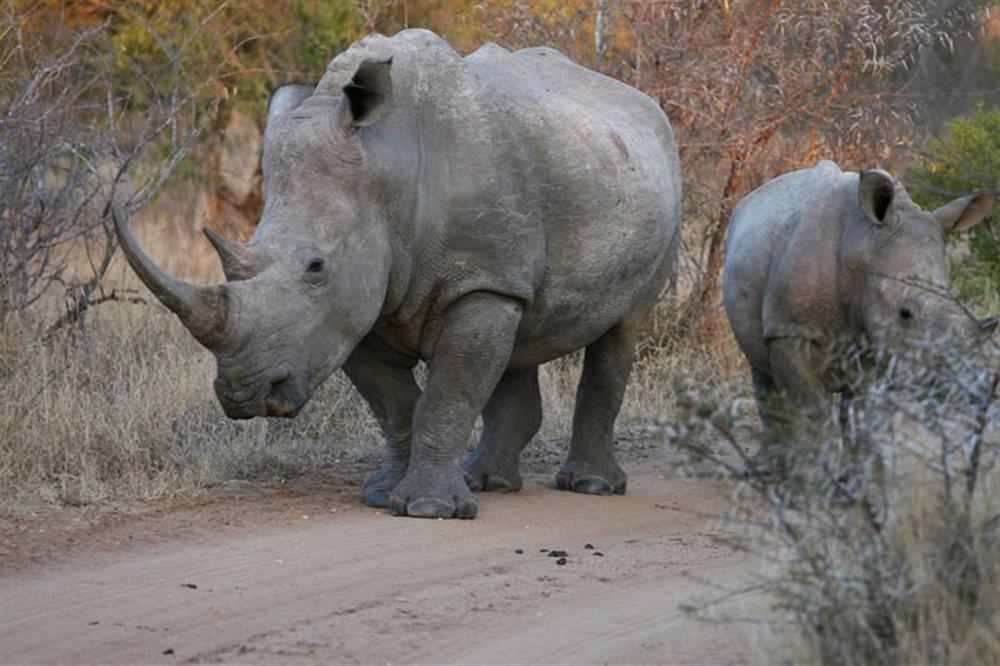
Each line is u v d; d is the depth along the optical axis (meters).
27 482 16.36
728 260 19.89
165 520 15.57
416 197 16.00
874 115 26.89
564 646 11.95
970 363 11.07
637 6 25.62
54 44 23.25
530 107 16.89
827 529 10.96
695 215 25.94
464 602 13.11
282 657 11.52
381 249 15.66
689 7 25.84
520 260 16.53
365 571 14.00
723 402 11.82
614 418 18.67
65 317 20.95
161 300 14.33
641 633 12.27
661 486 18.91
